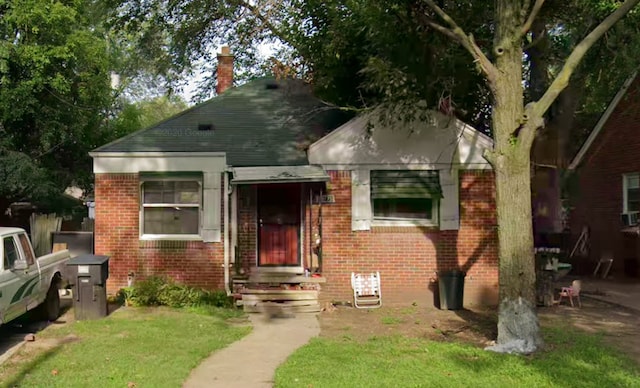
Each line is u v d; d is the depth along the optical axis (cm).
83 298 1123
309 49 1379
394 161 1345
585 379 724
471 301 1334
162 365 781
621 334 993
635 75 1631
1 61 1747
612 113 1884
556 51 1501
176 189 1395
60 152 2288
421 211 1363
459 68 1217
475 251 1342
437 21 1135
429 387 689
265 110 1562
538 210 2033
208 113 1544
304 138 1452
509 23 919
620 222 1841
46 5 1855
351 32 1266
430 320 1144
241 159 1373
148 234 1391
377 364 792
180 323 1084
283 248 1406
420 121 1296
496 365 783
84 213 2978
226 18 1806
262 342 947
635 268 1781
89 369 766
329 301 1329
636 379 721
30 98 1861
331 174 1348
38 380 716
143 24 2053
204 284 1364
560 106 1681
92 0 2064
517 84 919
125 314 1172
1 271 911
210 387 704
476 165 1345
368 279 1309
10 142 1909
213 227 1366
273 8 1373
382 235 1346
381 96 1266
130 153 1371
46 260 1091
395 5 1088
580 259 1958
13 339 953
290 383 702
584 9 1233
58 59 1955
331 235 1347
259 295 1241
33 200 2192
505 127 914
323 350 873
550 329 1026
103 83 2245
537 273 1285
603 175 1928
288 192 1415
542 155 1794
